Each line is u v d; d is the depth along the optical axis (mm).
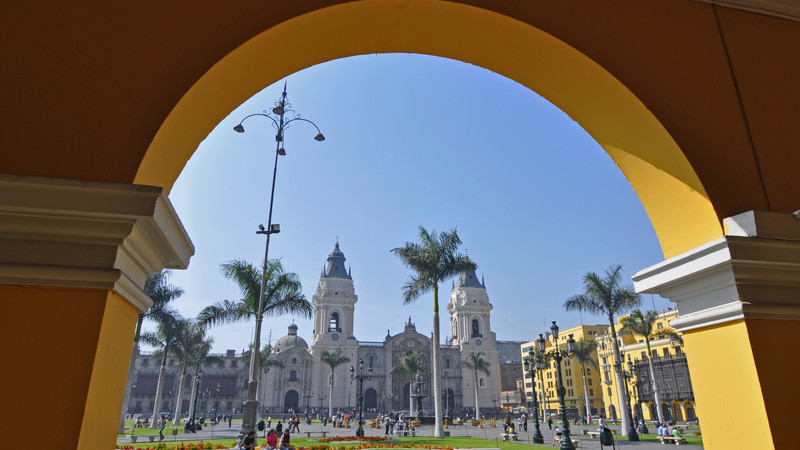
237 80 2869
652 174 3445
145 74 2418
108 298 2068
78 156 2223
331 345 83688
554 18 3059
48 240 2113
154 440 24844
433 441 23453
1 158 2150
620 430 36750
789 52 3648
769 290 2869
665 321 53562
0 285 1993
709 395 3018
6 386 1876
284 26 2693
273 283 20328
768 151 3279
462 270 25500
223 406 81438
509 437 25062
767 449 2600
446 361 85562
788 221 2920
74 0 2455
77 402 1896
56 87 2297
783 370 2725
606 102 3326
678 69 3266
